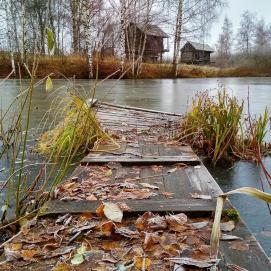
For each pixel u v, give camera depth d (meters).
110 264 1.62
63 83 16.61
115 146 4.14
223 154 4.22
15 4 26.12
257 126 4.51
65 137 4.01
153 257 1.67
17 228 2.26
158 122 5.93
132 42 28.95
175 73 28.45
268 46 37.78
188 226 2.00
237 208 2.86
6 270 1.60
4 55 24.38
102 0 21.91
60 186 2.68
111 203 2.15
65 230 1.97
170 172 3.10
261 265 1.57
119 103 10.07
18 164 3.87
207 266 1.55
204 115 4.51
